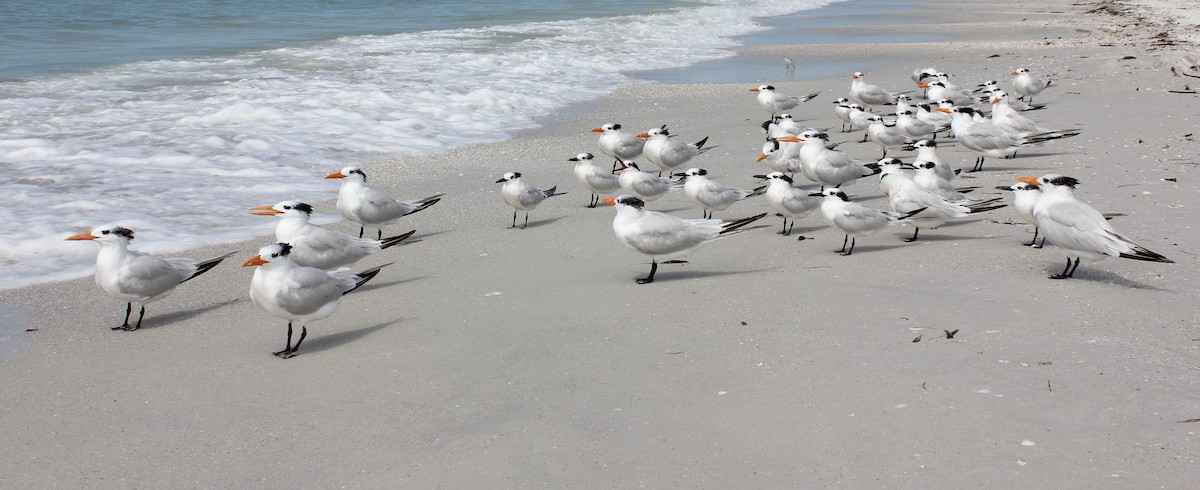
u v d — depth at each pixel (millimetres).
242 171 14844
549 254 10664
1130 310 7758
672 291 8961
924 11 46250
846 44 32312
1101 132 15969
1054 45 29953
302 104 19703
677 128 18531
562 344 7617
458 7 43188
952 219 10570
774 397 6352
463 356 7465
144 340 8273
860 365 6789
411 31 34188
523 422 6207
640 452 5711
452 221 12352
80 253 10852
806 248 10531
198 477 5754
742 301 8484
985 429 5695
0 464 6020
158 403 6879
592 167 12867
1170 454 5270
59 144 15727
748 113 20172
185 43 28922
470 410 6449
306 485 5578
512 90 22438
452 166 15555
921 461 5363
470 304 8852
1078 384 6258
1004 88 21812
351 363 7473
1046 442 5488
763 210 12562
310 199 13523
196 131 17250
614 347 7480
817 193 11375
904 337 7301
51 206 12555
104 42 28578
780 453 5590
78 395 7070
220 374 7395
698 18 40906
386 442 6055
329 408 6625
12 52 25922
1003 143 14039
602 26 36719
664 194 12758
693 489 5254
